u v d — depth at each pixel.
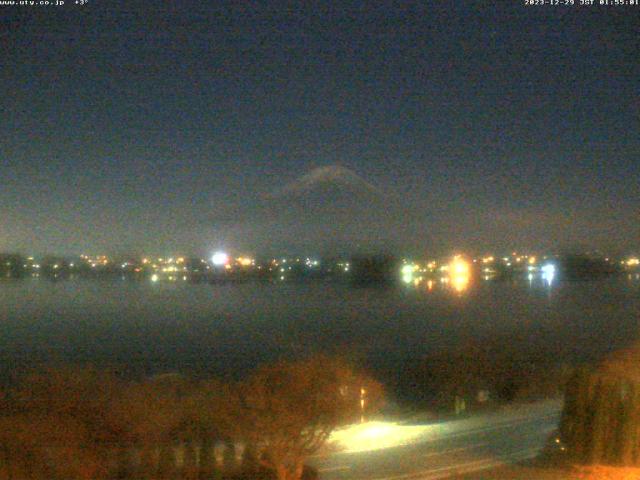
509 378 22.12
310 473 12.59
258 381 12.03
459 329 32.84
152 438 11.06
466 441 15.80
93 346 28.31
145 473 10.80
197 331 34.06
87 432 10.64
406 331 33.06
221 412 11.56
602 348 23.42
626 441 11.99
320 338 31.58
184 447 11.27
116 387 11.47
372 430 16.17
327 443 14.59
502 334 28.66
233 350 27.14
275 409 11.65
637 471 11.62
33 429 10.16
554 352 23.67
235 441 11.55
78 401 10.94
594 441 12.20
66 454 10.24
